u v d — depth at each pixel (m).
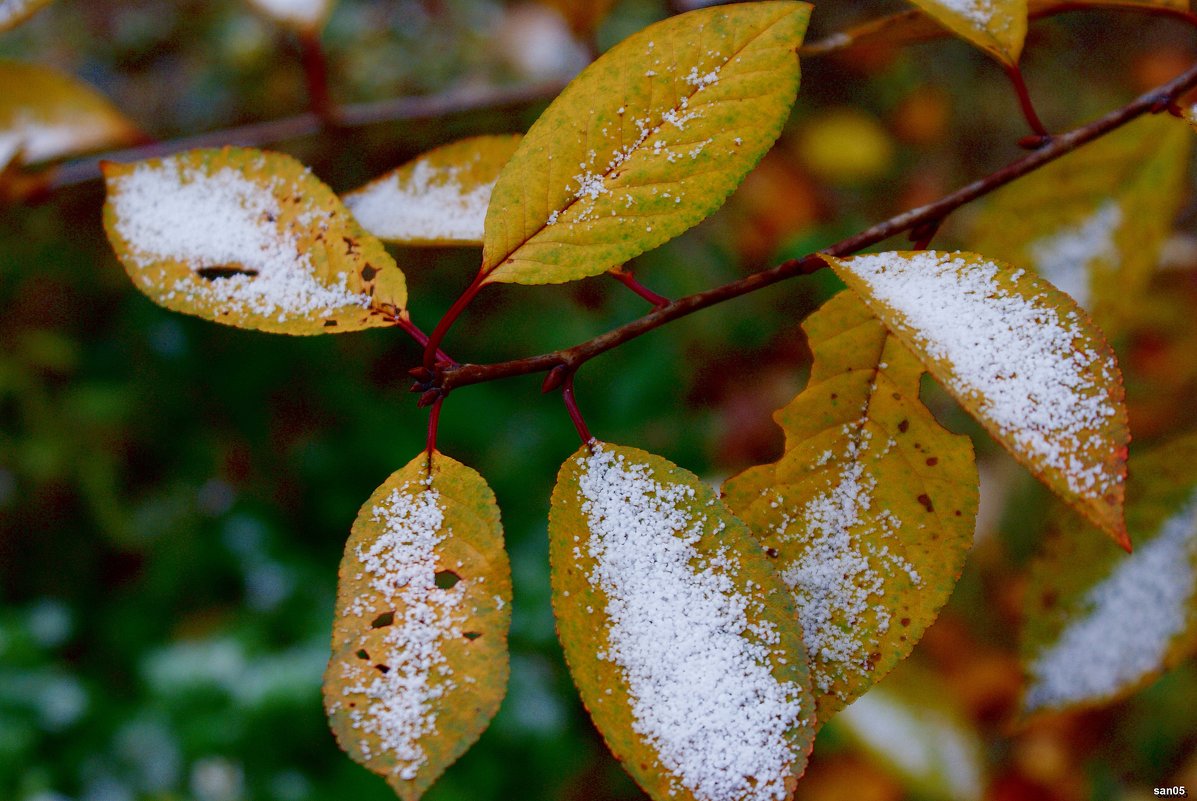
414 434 2.30
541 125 0.48
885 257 0.46
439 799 1.87
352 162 1.59
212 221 0.50
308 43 0.68
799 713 0.46
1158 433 1.29
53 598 2.20
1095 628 0.53
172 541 2.24
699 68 0.48
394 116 0.73
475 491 0.48
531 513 2.22
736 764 0.45
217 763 1.92
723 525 0.47
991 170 2.21
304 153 1.60
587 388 2.28
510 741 1.94
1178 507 0.53
